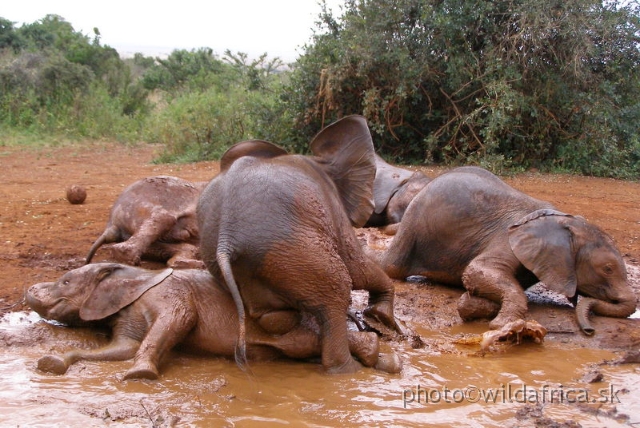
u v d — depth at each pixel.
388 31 18.16
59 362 5.05
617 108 19.00
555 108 18.12
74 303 5.76
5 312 6.34
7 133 25.08
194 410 4.57
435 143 18.08
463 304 6.84
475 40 18.22
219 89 27.30
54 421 4.34
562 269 6.68
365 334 5.47
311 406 4.70
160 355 5.17
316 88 18.70
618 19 18.09
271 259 4.84
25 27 43.66
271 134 19.61
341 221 5.57
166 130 21.06
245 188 4.95
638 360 5.82
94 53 33.88
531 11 17.28
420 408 4.75
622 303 6.70
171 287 5.53
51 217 10.81
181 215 7.96
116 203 8.09
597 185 16.45
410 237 7.90
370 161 5.75
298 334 5.38
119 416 4.42
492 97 17.58
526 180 16.67
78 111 27.62
